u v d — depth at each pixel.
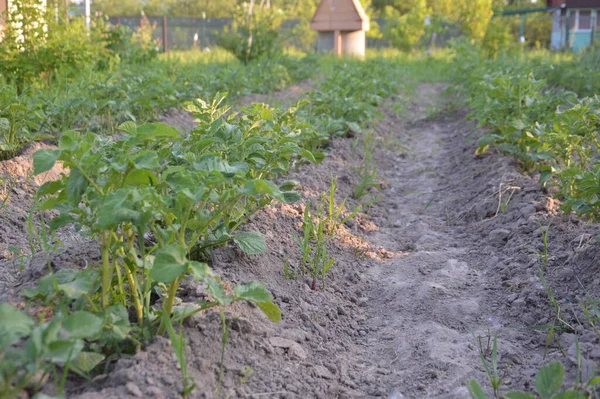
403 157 9.02
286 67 16.78
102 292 3.09
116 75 10.94
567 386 3.07
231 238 4.01
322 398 3.25
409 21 28.45
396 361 3.71
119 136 7.50
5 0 11.96
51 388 2.75
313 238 5.10
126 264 3.13
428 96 15.33
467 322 4.11
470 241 5.60
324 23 26.45
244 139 4.71
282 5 41.66
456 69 18.09
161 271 2.80
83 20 14.75
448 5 33.50
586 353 3.39
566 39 33.25
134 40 17.25
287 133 5.05
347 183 6.86
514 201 5.91
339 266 4.84
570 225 5.12
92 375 2.93
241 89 12.17
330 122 7.68
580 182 4.57
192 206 3.15
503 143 7.41
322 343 3.80
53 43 10.33
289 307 4.01
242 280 4.04
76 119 7.67
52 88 9.48
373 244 5.54
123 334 2.92
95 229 3.04
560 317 3.93
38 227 4.92
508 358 3.58
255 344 3.40
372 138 9.20
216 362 3.13
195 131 4.39
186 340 3.13
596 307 3.71
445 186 7.40
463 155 8.38
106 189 3.13
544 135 6.10
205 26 30.47
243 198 4.68
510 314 4.14
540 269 4.52
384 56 26.09
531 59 17.16
